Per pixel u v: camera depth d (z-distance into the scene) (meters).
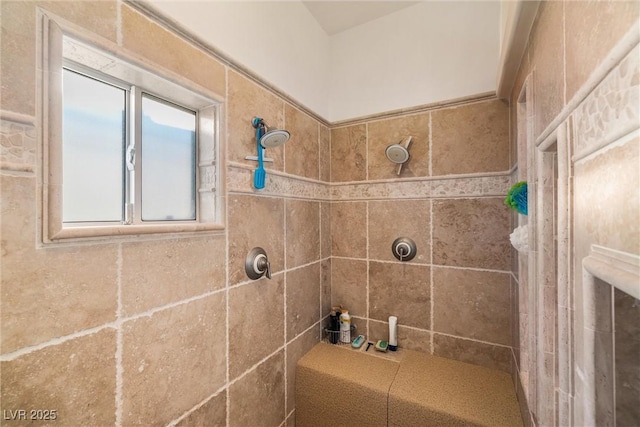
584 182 0.44
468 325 1.26
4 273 0.48
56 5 0.54
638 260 0.29
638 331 0.37
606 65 0.36
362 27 1.52
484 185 1.23
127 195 0.76
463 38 1.27
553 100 0.59
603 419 0.40
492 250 1.21
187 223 0.84
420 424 1.01
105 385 0.62
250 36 1.03
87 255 0.59
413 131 1.38
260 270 1.02
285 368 1.21
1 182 0.48
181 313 0.78
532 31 0.75
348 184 1.55
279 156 1.18
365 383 1.12
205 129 0.92
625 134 0.31
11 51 0.49
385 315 1.45
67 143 0.66
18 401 0.50
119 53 0.63
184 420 0.78
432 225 1.34
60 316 0.55
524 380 0.92
